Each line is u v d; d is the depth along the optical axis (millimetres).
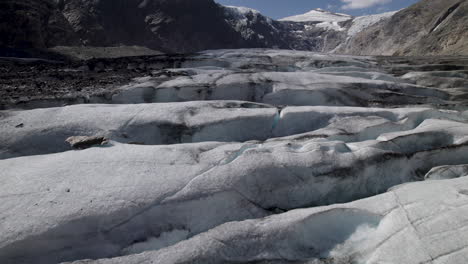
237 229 4285
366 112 8312
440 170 5918
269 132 7746
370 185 5902
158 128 7266
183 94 10266
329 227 4605
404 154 6273
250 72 12211
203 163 5492
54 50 33344
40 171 5090
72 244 4105
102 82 11133
